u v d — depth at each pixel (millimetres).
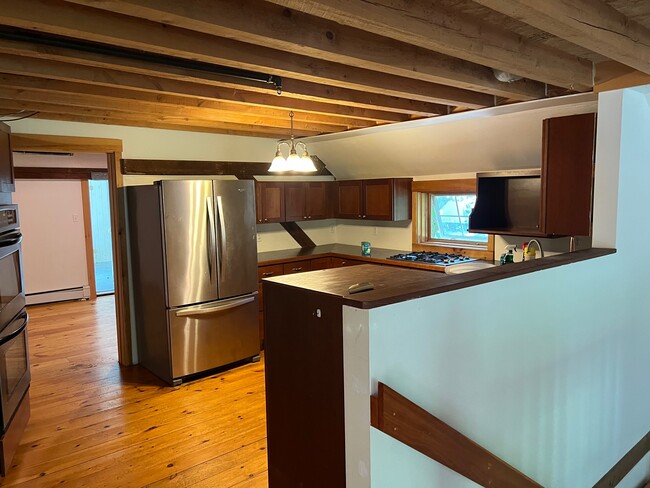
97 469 2875
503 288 1907
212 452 3053
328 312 1520
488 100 3463
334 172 6012
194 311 4145
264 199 5250
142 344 4566
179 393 3973
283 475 1822
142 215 4219
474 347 1790
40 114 3889
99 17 1851
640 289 3098
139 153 4566
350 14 1661
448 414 1694
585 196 2857
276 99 3436
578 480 2695
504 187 4328
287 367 1729
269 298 1785
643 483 3506
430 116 3975
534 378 2168
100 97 3295
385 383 1439
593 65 2762
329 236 6395
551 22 1740
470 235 5055
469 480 1830
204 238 4188
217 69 2533
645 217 3066
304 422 1679
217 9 1761
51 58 2170
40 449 3104
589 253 2537
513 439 2076
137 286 4504
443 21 1970
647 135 2982
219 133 5027
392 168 5297
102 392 4004
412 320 1511
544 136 3020
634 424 3260
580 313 2469
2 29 1966
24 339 3227
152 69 2365
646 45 2211
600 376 2744
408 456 1529
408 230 5531
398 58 2379
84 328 5957
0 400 2689
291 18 1977
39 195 7121
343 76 2672
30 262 7117
